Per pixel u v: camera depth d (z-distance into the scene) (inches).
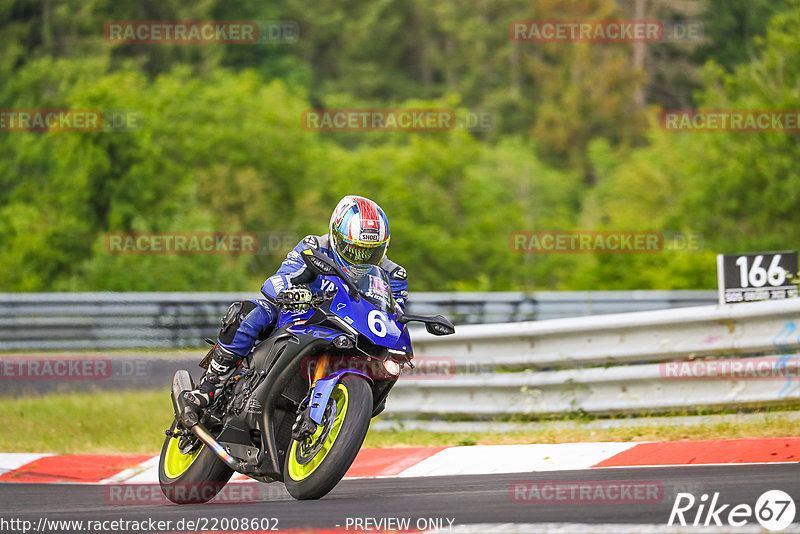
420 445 1117.1
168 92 4387.3
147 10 7436.0
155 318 2464.3
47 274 3742.6
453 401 1267.2
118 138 3929.6
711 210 4362.7
